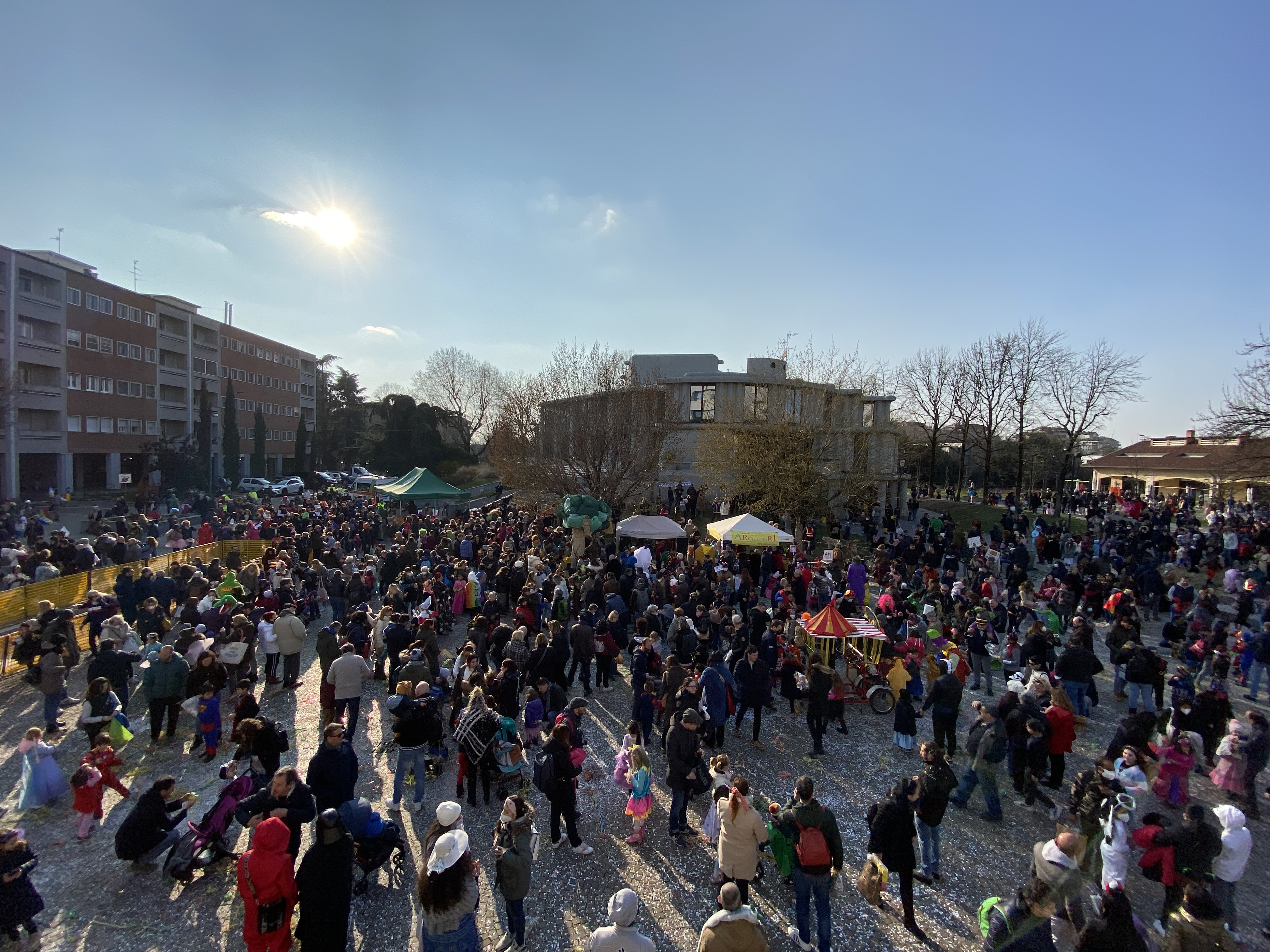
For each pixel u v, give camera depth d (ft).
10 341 129.29
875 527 95.35
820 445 89.51
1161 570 66.69
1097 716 37.60
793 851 18.70
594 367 96.43
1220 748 27.84
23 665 36.68
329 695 30.63
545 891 21.24
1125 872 20.99
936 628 42.42
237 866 20.72
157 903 20.26
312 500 108.06
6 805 25.46
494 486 155.74
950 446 209.87
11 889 17.62
